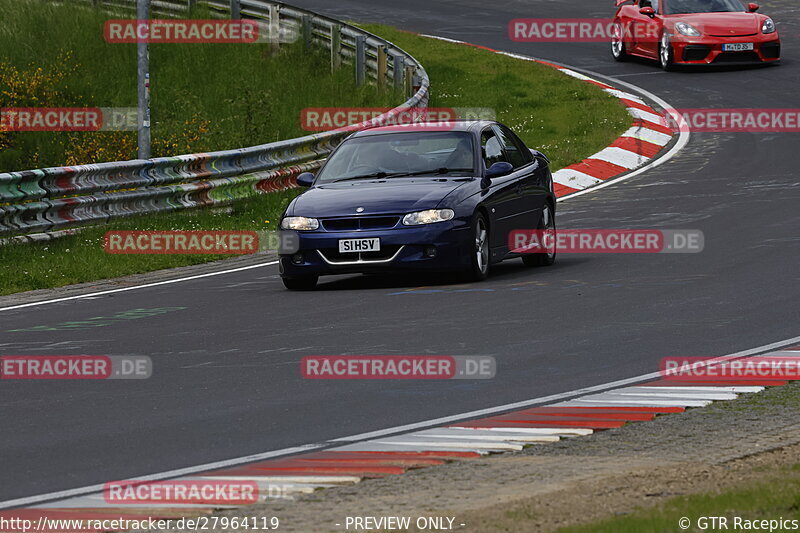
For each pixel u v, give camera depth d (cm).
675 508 1853
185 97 9819
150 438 2573
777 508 1834
